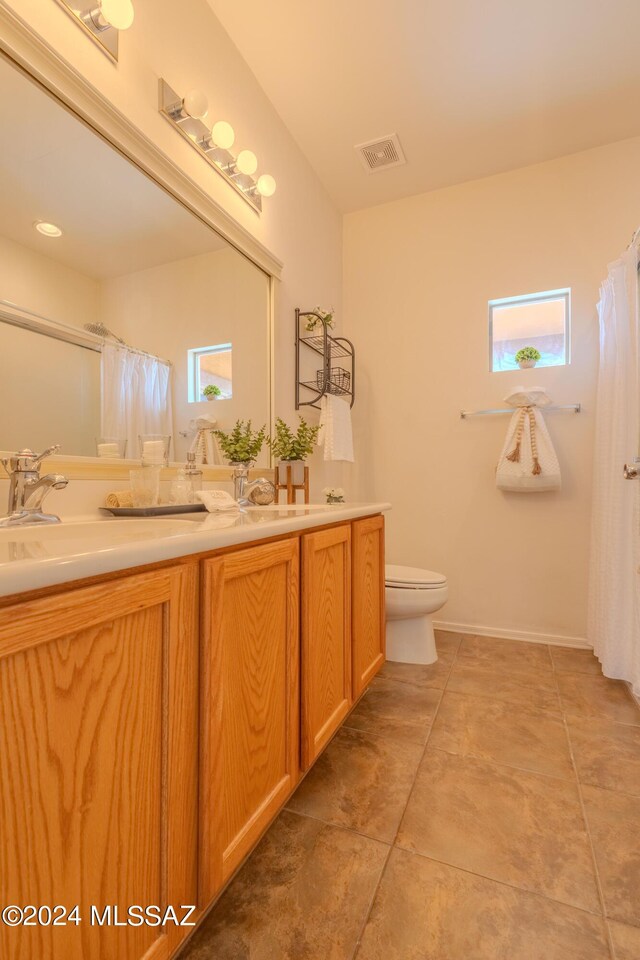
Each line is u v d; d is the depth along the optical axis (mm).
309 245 2539
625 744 1490
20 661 488
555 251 2535
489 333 2693
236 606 866
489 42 1838
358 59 1914
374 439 2926
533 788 1272
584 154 2486
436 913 896
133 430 1355
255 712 929
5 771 475
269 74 1988
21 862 490
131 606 615
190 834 729
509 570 2594
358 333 2988
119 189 1296
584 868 1005
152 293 1427
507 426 2623
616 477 1964
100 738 580
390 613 2123
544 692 1871
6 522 912
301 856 1036
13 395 1038
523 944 835
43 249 1105
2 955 472
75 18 1153
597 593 2213
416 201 2859
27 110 1056
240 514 1312
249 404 1930
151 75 1411
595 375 2438
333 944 836
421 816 1165
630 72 1970
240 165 1777
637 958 810
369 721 1637
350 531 1467
